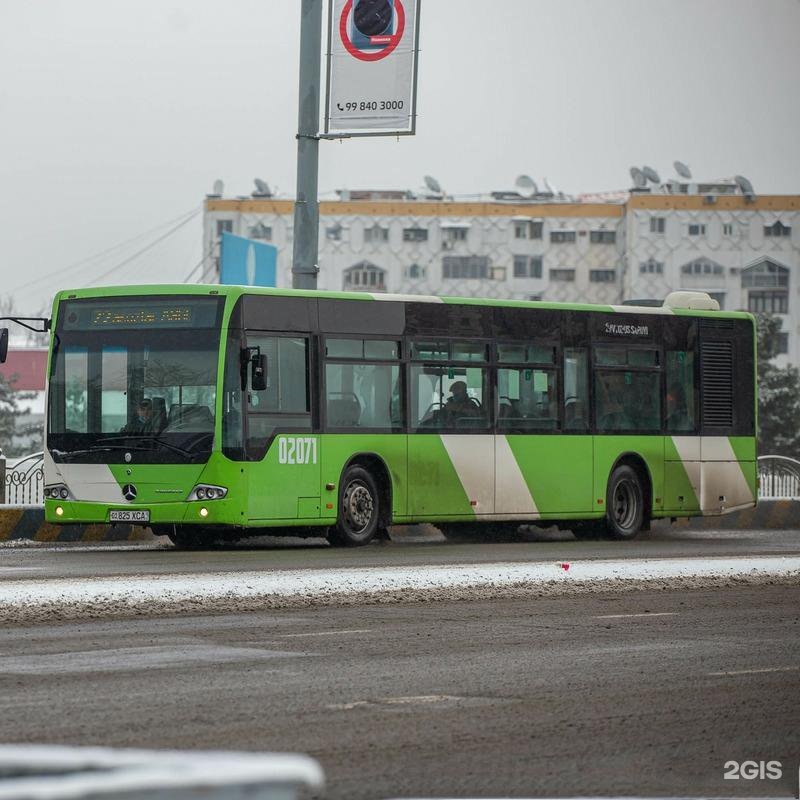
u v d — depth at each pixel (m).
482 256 186.38
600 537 35.97
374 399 30.59
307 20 37.78
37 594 18.22
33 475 34.56
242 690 12.05
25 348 164.50
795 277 183.88
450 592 20.72
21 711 10.83
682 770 9.11
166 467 28.62
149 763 3.35
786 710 11.63
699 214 183.75
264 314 28.98
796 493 45.75
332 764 8.98
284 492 29.12
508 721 10.77
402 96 36.69
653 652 15.08
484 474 32.25
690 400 36.22
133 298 29.23
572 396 33.97
